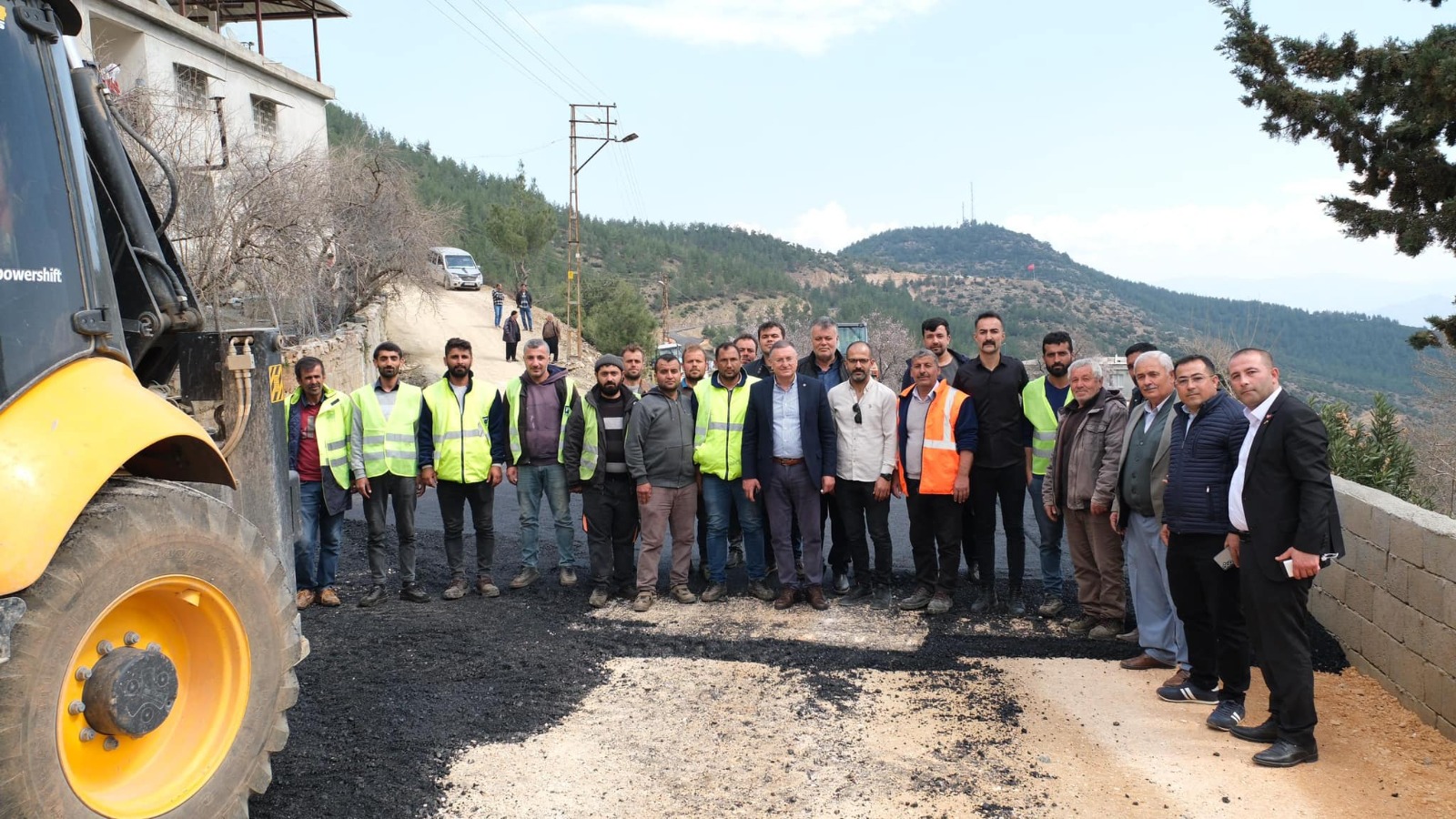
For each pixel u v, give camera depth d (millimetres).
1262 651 4730
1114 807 4227
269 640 3590
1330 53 8117
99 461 2975
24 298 2969
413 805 4180
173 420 3334
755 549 7652
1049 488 6938
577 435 7473
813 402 7355
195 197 16047
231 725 3441
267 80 26031
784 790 4387
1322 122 8219
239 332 4348
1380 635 5660
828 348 8156
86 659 3010
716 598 7645
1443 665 4980
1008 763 4672
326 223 20828
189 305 4312
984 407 7234
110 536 2980
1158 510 5895
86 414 3039
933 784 4445
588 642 6523
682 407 7473
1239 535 4938
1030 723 5176
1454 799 4285
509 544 9562
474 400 7625
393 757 4629
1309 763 4684
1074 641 6629
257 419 4414
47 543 2766
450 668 5906
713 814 4156
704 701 5480
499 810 4168
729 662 6137
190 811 3258
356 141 24016
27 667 2742
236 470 4309
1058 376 7402
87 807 2947
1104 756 4762
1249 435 4859
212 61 23328
